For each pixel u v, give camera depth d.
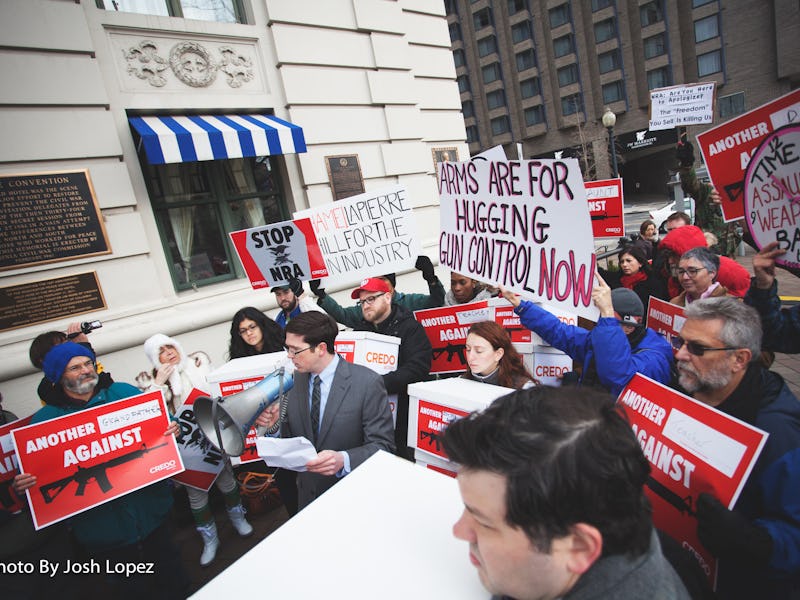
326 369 2.13
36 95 4.27
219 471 2.91
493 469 0.65
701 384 1.49
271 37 5.66
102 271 4.62
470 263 2.57
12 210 4.17
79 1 4.45
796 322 1.89
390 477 1.17
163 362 3.27
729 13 33.62
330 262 3.70
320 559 0.93
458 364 3.35
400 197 3.36
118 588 2.36
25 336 4.21
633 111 37.97
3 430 2.29
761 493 1.31
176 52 5.04
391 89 6.57
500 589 0.72
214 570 2.95
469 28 42.84
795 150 1.88
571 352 2.39
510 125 43.41
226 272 5.72
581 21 38.25
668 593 0.70
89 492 2.10
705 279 2.84
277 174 5.97
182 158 4.64
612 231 4.73
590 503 0.62
